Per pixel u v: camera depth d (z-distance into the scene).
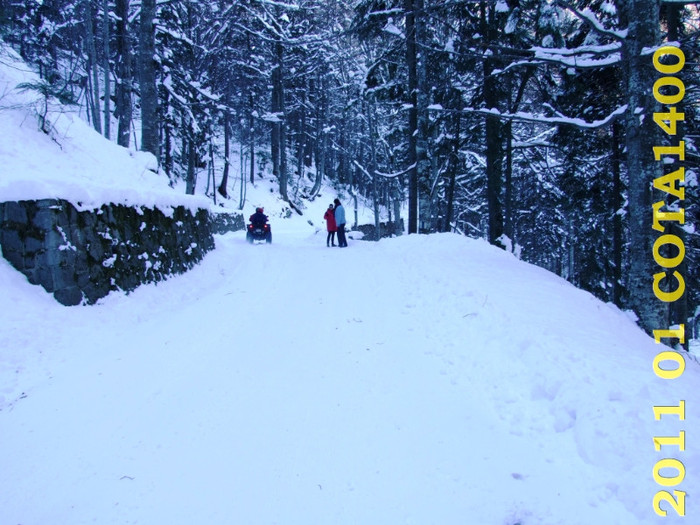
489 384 4.52
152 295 7.72
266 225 19.55
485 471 3.24
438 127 17.59
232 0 22.34
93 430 3.87
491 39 12.97
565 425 3.65
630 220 6.54
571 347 4.72
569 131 12.57
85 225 6.58
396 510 2.88
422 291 8.05
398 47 15.45
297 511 2.89
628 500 2.80
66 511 2.92
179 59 23.16
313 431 3.84
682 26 10.02
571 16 12.65
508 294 6.90
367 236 37.31
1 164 7.78
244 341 6.05
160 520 2.83
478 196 23.64
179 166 32.12
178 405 4.30
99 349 5.61
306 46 24.14
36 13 22.91
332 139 50.53
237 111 31.38
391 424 3.93
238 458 3.47
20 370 4.76
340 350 5.71
